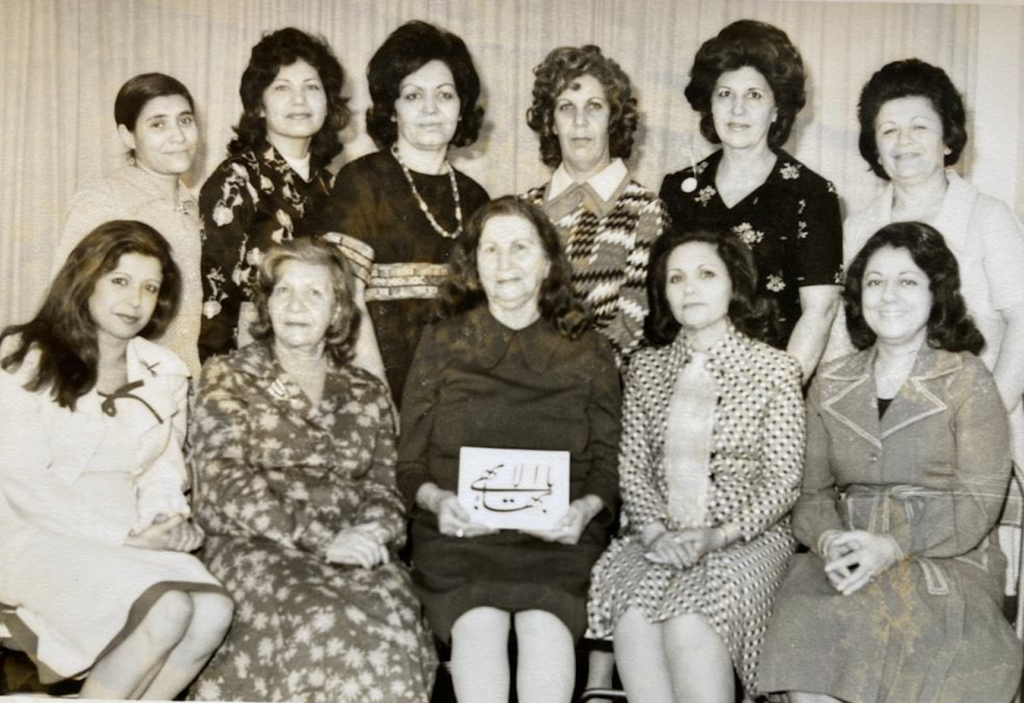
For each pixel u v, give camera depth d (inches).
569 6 121.0
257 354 111.4
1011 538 111.4
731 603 101.0
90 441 108.5
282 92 120.9
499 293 111.8
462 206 119.6
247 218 120.3
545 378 111.0
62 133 122.4
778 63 118.6
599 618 104.6
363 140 122.7
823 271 116.6
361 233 118.1
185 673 102.0
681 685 99.2
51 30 123.5
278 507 105.1
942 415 109.7
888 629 100.7
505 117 121.0
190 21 122.4
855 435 110.4
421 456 111.0
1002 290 115.6
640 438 110.2
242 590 103.0
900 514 108.0
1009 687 100.0
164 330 116.6
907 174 118.5
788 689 100.5
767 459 107.6
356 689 99.0
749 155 119.0
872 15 120.0
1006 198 118.6
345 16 122.4
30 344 109.8
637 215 117.7
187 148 121.5
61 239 120.9
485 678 100.3
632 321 115.4
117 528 106.1
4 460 107.0
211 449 107.5
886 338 112.7
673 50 120.4
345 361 113.9
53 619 103.3
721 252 111.8
